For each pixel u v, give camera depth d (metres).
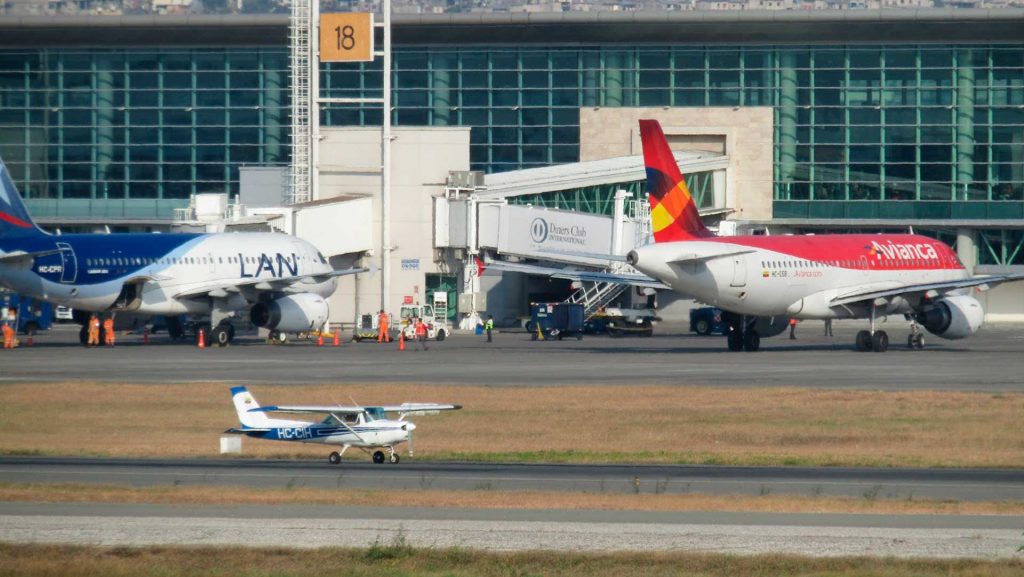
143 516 103.00
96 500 110.06
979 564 87.50
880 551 91.69
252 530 97.81
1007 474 128.50
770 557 89.06
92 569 85.94
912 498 113.69
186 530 97.75
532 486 120.31
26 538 95.06
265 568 86.62
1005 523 101.38
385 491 115.94
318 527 98.88
